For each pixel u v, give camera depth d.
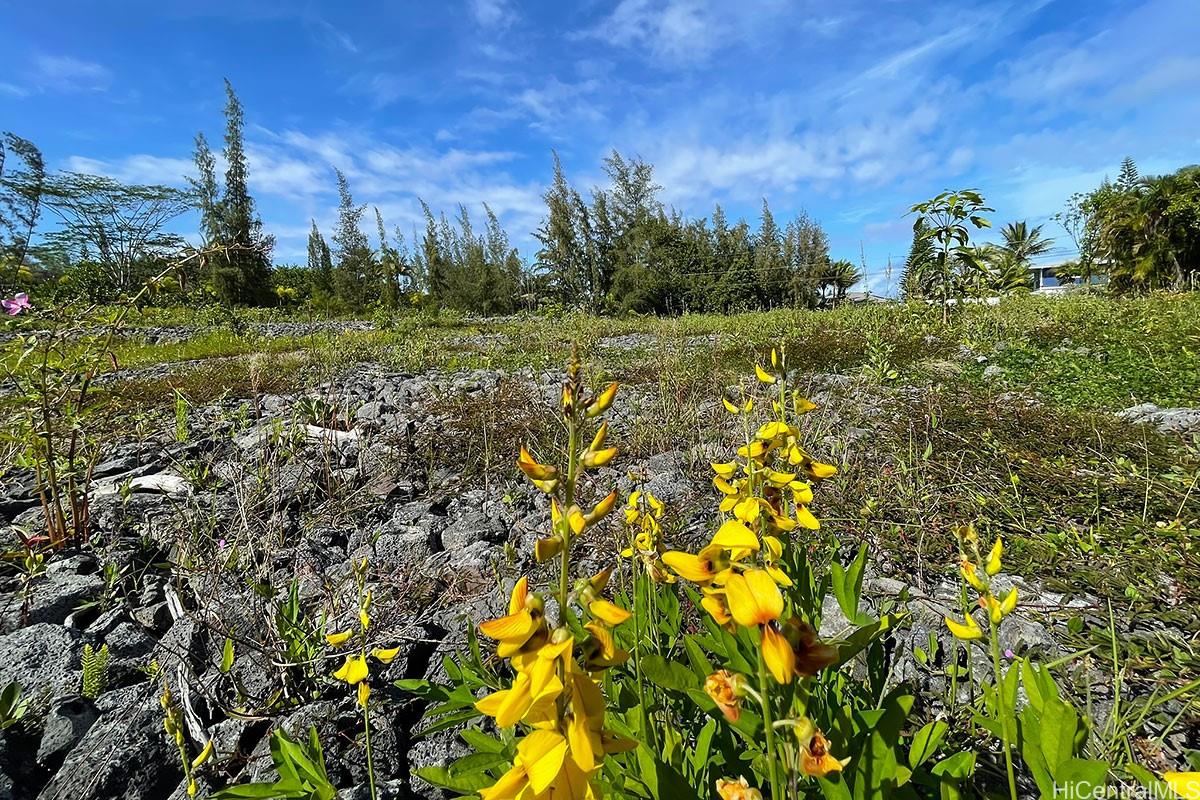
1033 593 2.18
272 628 2.10
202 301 20.12
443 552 2.89
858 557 1.37
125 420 4.99
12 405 3.93
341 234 33.31
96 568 2.85
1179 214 16.78
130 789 1.63
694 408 4.68
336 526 3.21
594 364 7.70
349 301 32.44
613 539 2.74
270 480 3.51
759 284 28.53
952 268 8.98
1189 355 5.44
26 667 2.08
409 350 9.79
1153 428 3.71
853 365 6.73
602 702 0.79
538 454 4.10
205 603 2.31
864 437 3.89
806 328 10.46
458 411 5.16
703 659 1.19
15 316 3.15
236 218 33.69
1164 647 1.82
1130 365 5.44
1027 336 7.34
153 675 2.02
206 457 4.13
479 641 2.08
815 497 3.02
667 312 29.58
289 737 1.55
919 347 7.07
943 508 2.87
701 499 3.26
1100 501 2.85
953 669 1.63
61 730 1.83
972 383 5.26
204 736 1.77
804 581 1.40
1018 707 1.57
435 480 3.84
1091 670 1.74
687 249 30.02
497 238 35.19
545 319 18.41
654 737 1.14
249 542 2.63
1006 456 3.32
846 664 1.58
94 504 3.45
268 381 7.02
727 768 1.17
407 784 1.60
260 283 32.41
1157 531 2.46
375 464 3.99
